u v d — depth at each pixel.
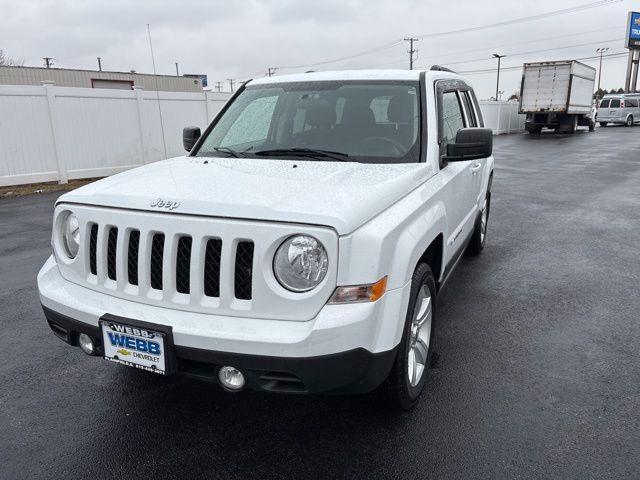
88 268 2.83
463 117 4.68
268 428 2.97
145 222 2.56
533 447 2.76
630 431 2.90
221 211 2.42
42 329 4.35
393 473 2.59
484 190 5.92
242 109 4.17
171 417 3.08
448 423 2.98
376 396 2.96
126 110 13.32
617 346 3.96
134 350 2.57
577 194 11.03
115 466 2.66
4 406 3.20
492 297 4.98
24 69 31.20
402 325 2.62
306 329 2.34
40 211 9.33
